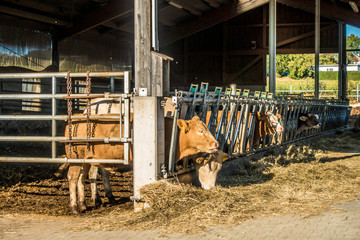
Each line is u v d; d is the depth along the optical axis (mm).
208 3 23750
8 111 14547
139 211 6211
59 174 10023
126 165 7062
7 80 15945
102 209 7230
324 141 17359
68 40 21219
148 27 7184
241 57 30125
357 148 15938
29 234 5254
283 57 62000
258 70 29938
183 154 7133
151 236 4977
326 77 61562
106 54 24500
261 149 11469
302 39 30188
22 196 8109
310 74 61656
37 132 13852
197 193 6484
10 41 17969
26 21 18719
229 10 24781
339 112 23844
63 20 19781
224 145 9445
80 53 22188
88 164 7191
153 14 7340
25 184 9086
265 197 6848
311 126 15453
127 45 26766
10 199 7789
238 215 5727
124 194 8508
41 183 9266
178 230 5160
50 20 19219
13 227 5625
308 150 13469
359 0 21266
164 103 6766
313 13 28547
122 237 4984
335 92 47688
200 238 4820
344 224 5270
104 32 23156
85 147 7051
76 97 7016
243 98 10242
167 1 21516
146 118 6574
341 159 12344
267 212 5922
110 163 7051
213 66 30219
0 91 14875
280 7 29969
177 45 30562
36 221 6043
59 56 20750
